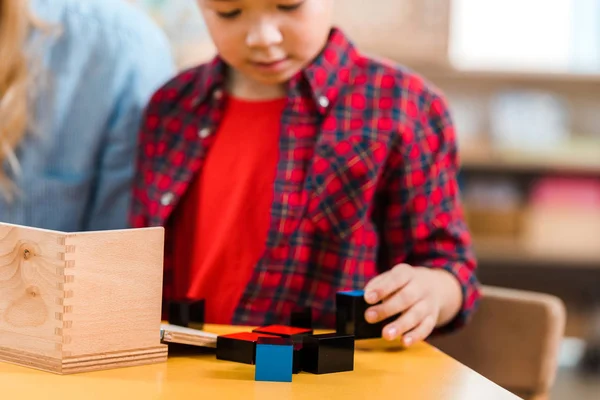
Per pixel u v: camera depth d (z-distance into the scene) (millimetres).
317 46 1388
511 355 1508
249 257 1474
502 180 3686
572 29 3781
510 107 3635
